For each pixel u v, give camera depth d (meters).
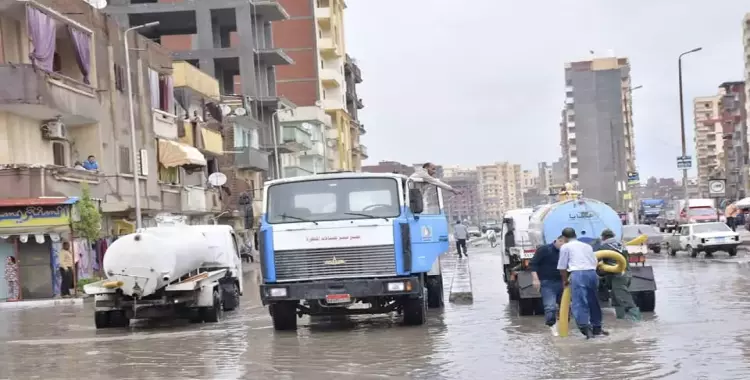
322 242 17.78
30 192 33.91
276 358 14.77
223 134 65.06
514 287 22.58
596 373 11.91
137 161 44.94
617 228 19.30
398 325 19.16
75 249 35.31
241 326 20.95
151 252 21.16
